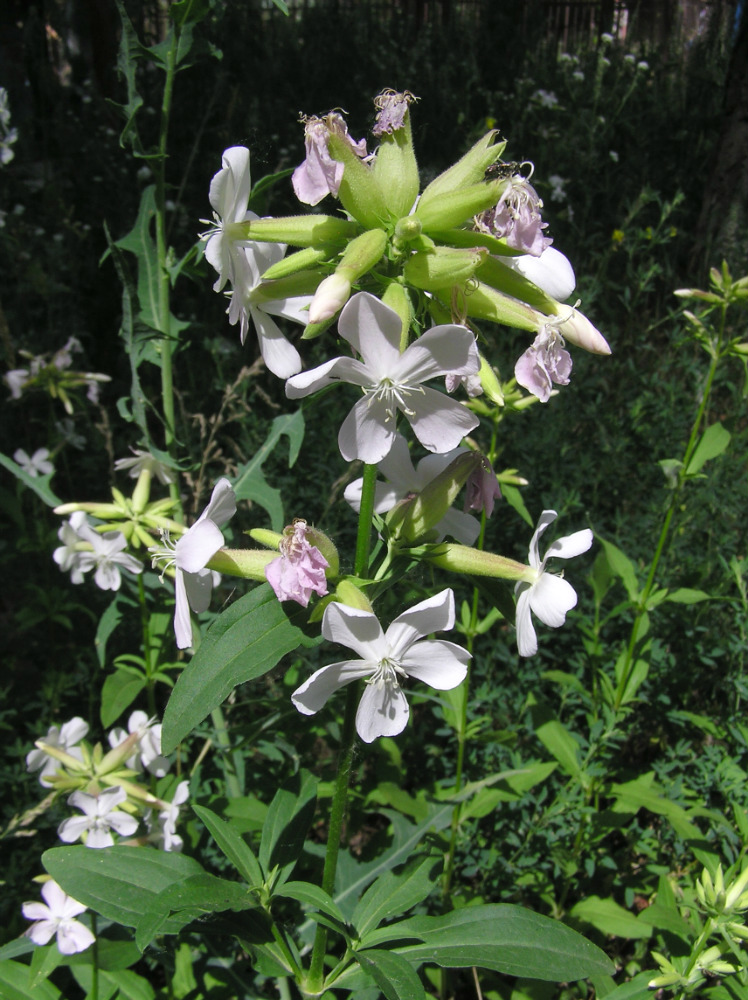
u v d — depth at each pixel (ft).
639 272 1.55
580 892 0.92
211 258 0.54
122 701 0.82
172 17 0.77
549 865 0.88
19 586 1.18
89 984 0.73
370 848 0.85
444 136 2.31
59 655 1.10
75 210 1.80
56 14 2.17
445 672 0.52
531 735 1.00
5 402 1.35
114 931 0.70
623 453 1.33
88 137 2.02
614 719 0.89
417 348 0.47
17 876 0.84
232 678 0.50
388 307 0.46
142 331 0.80
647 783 0.90
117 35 2.17
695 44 3.64
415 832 0.80
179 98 2.23
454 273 0.50
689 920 0.79
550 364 0.53
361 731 0.52
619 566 0.94
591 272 1.88
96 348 1.62
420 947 0.57
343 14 3.32
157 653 0.85
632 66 2.98
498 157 0.54
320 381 0.49
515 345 1.44
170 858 0.60
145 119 2.13
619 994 0.66
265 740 0.88
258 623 0.52
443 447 0.50
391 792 0.88
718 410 1.51
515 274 0.53
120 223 1.77
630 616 1.06
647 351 1.60
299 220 0.55
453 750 0.99
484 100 2.55
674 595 0.93
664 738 1.06
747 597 0.96
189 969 0.76
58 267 1.50
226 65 2.39
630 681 0.93
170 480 0.88
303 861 0.77
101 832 0.70
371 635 0.50
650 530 1.22
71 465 1.40
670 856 0.94
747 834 0.79
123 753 0.72
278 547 0.54
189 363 1.41
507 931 0.56
